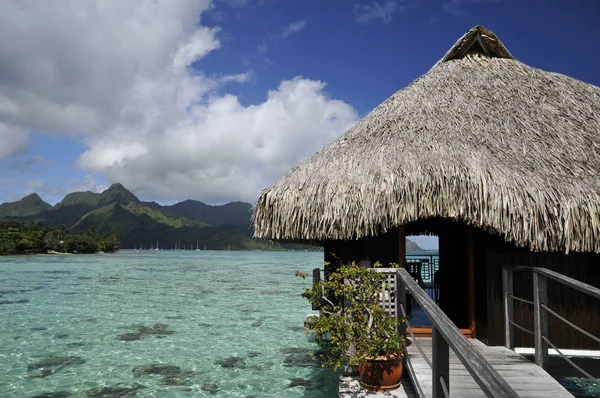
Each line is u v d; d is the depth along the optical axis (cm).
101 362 809
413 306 916
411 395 425
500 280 563
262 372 746
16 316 1313
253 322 1209
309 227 534
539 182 512
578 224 489
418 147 567
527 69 767
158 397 629
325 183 546
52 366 783
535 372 445
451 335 214
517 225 487
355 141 636
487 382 161
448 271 809
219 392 649
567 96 698
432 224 1037
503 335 555
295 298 1745
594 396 564
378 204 505
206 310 1427
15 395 637
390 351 443
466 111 650
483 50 811
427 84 733
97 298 1739
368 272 464
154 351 890
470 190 498
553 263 581
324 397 627
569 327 582
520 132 606
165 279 2788
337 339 454
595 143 603
